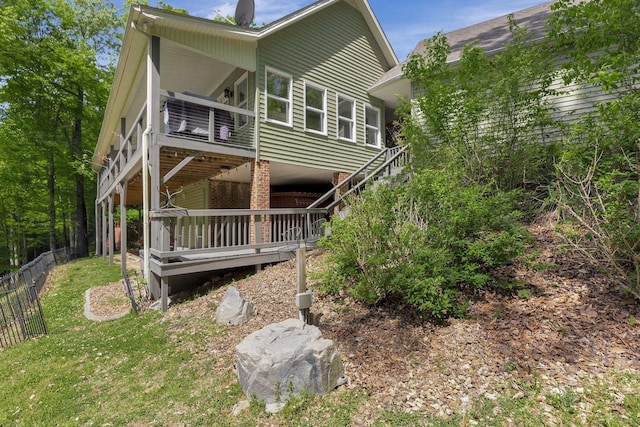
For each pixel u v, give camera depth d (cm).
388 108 1323
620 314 331
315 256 697
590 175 374
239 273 734
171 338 461
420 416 258
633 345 293
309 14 926
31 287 555
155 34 666
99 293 812
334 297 490
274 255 728
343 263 456
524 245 436
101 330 538
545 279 414
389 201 437
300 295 391
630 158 385
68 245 2462
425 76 697
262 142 843
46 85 1568
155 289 661
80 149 1811
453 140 620
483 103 595
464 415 253
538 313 360
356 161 1120
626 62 403
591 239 377
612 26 430
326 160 1019
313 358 296
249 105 859
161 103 755
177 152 754
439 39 710
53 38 1625
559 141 586
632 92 439
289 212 771
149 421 289
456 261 424
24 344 509
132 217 2480
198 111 786
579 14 451
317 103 1011
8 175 1666
